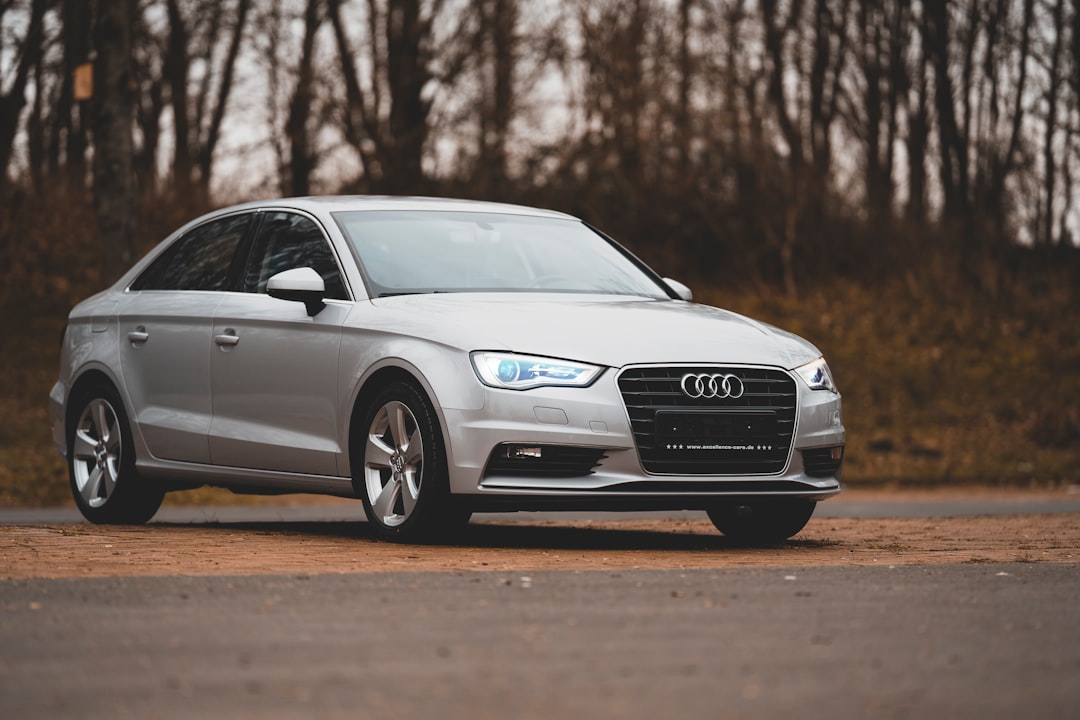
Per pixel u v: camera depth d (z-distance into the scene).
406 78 31.64
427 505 7.54
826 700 3.45
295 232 8.88
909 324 29.59
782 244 31.22
